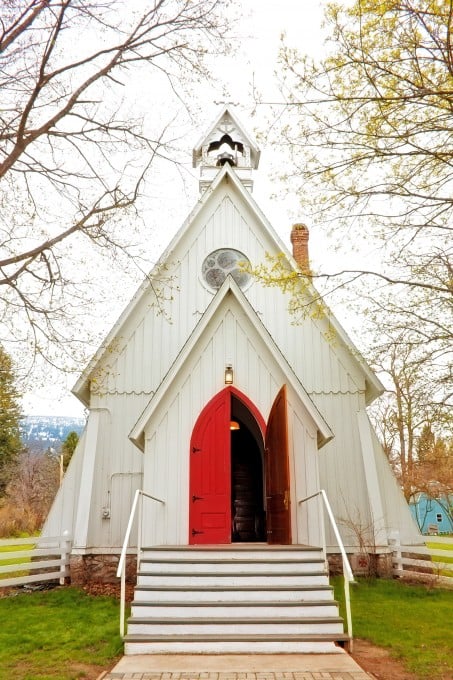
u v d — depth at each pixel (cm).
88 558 1297
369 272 955
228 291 1159
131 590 1202
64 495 1375
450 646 758
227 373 1116
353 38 772
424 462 2464
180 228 1523
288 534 959
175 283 1495
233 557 892
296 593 818
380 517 1314
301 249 1644
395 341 1077
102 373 1405
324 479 1367
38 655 738
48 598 1122
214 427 1095
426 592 1134
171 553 901
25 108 883
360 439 1388
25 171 1024
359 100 801
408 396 1127
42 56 908
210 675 636
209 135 1814
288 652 735
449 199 839
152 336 1452
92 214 1019
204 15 954
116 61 962
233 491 1634
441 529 3903
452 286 974
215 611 792
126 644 738
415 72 779
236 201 1576
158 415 1093
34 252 965
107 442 1378
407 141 830
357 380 1434
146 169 1051
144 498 1048
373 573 1280
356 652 739
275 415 1043
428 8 734
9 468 4022
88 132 1022
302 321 1465
